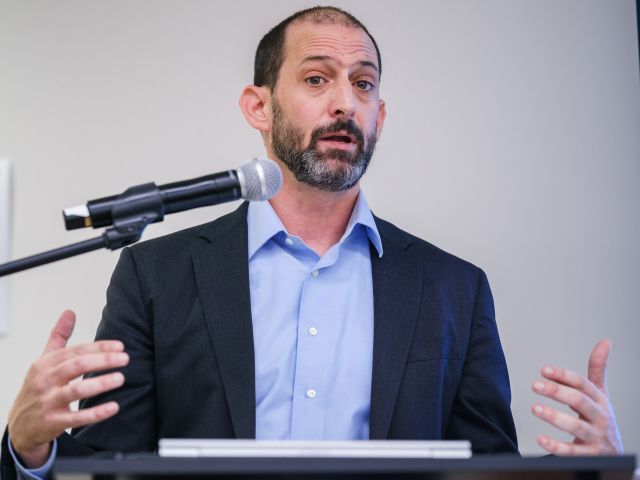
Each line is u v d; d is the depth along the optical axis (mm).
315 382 3623
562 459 2139
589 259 5062
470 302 3879
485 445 3623
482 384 3729
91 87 5609
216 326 3605
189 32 5590
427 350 3678
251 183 2836
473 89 5312
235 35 5551
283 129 3891
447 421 3672
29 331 5379
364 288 3863
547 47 5293
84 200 5480
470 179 5211
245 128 5426
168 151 5461
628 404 4906
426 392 3590
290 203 3967
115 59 5621
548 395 2865
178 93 5520
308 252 3895
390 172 5258
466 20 5387
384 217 5207
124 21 5660
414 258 3951
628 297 5020
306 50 3891
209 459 2066
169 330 3641
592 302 5023
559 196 5141
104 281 5383
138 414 3598
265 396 3594
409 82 5352
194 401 3539
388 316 3729
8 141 5609
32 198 5527
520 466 2123
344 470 2078
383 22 5426
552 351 5000
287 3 5539
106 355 2752
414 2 5438
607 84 5215
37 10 5738
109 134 5535
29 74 5672
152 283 3744
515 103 5262
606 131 5172
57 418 2752
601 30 5266
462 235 5160
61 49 5680
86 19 5691
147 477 2121
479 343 3820
